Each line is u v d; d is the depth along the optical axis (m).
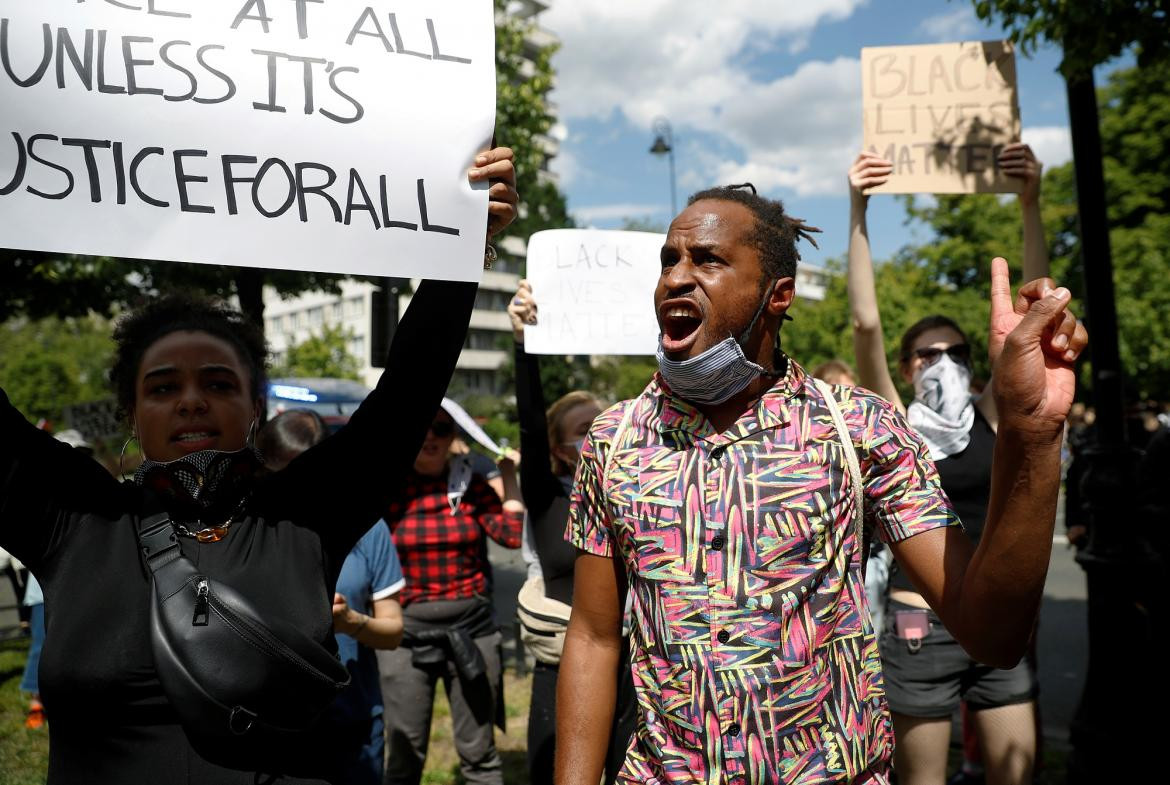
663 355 1.61
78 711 1.45
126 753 1.44
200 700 1.38
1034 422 1.29
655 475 1.59
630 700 2.48
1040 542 1.32
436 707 5.74
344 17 1.65
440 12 1.70
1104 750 3.80
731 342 1.52
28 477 1.52
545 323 3.60
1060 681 6.03
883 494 1.57
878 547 3.34
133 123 1.52
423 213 1.66
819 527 1.51
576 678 1.73
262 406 1.81
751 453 1.55
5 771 4.66
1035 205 3.45
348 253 1.61
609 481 1.65
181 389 1.65
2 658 7.49
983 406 3.30
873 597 3.36
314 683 1.48
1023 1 3.96
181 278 9.03
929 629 3.02
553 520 2.95
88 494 1.57
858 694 1.53
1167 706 3.76
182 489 1.58
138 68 1.53
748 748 1.46
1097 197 3.93
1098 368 3.95
